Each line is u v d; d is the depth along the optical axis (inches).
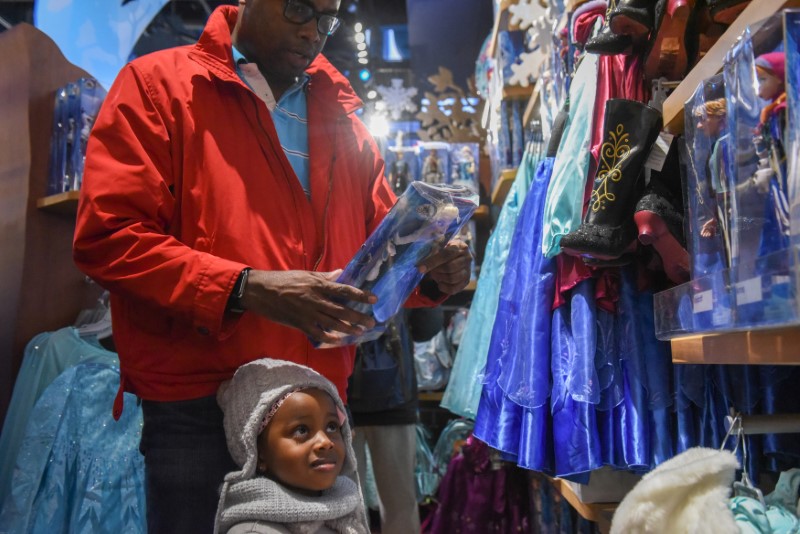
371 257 38.2
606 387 58.1
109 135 41.2
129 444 77.5
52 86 106.3
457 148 138.4
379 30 154.2
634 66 58.3
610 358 58.6
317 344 40.6
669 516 34.0
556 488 89.6
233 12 51.8
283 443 40.3
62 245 106.5
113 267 38.3
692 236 43.1
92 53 112.7
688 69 54.6
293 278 37.2
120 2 111.1
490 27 152.4
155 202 40.7
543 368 60.7
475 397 87.8
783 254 27.0
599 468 60.6
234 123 45.0
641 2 52.3
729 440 53.7
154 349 41.7
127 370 42.4
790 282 26.3
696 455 36.3
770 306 28.2
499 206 137.6
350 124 53.6
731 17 45.3
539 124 93.4
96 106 106.7
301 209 45.9
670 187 53.4
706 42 51.1
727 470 33.4
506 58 107.0
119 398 43.3
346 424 45.0
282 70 48.6
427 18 150.1
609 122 53.8
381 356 87.7
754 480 53.4
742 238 34.0
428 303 50.8
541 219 66.9
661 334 44.8
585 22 66.1
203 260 37.9
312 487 40.5
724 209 38.4
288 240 44.5
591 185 59.9
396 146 142.1
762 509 36.9
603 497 63.7
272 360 42.3
